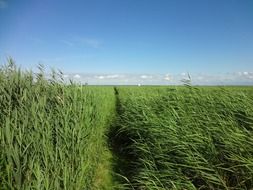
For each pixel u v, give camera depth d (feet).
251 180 14.53
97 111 31.68
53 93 25.09
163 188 15.15
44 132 16.98
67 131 19.08
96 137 28.50
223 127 18.29
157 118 24.91
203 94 27.61
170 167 17.51
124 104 46.11
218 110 22.80
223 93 27.07
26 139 15.47
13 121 17.87
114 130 38.99
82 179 15.94
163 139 20.51
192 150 17.66
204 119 21.21
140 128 26.78
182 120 21.88
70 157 16.94
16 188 12.44
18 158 13.07
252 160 14.83
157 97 37.01
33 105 18.81
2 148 14.46
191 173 16.75
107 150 31.37
